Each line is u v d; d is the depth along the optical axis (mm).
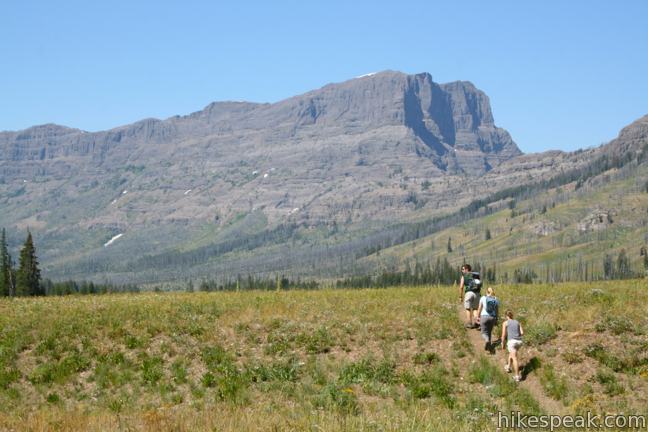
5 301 45031
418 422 20609
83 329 33062
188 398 26531
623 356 26562
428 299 38000
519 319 31438
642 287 39719
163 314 36062
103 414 23641
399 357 28922
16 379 28344
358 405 24703
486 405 23984
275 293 47344
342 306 37031
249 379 27750
